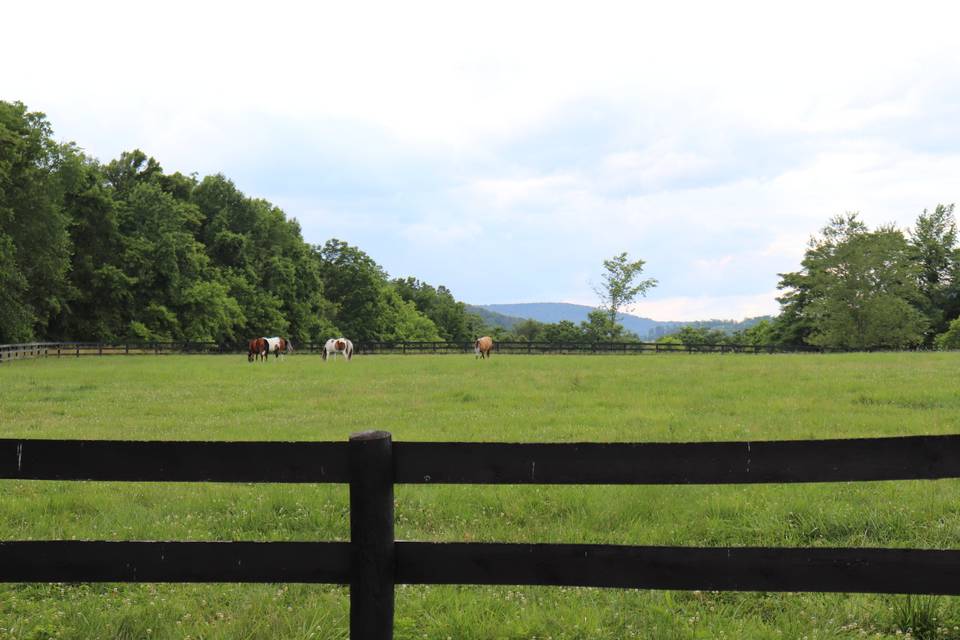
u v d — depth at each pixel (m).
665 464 3.30
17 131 47.19
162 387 22.39
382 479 3.26
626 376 25.09
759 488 7.84
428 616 4.48
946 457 3.20
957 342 73.25
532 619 4.36
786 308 86.50
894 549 3.23
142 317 64.94
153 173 79.50
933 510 6.80
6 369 31.95
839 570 3.25
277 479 3.34
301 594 4.99
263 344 43.38
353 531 3.28
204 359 45.66
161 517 7.14
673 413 14.36
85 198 62.16
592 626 4.28
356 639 3.26
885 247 73.00
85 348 51.00
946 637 4.12
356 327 100.69
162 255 66.31
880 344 73.44
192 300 67.31
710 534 6.32
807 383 20.69
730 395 18.06
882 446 3.23
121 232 68.19
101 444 3.37
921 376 22.22
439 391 20.11
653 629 4.25
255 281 81.31
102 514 7.18
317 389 21.41
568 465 3.31
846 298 74.19
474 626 4.28
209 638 4.17
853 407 15.03
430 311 139.62
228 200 86.69
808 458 3.27
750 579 3.28
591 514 7.04
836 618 4.38
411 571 3.32
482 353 47.75
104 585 5.18
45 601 4.86
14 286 46.09
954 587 3.20
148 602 4.78
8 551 3.42
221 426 13.33
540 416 14.16
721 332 107.31
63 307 59.81
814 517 6.59
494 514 7.20
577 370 30.00
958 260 82.25
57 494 8.09
